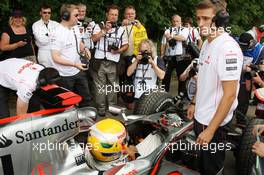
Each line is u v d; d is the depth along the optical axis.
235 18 12.99
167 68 7.32
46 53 5.29
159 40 10.62
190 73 4.57
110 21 6.19
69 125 3.13
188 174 3.59
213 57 2.97
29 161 2.94
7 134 2.83
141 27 6.61
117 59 6.28
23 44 5.84
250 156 4.04
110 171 3.14
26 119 2.94
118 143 3.18
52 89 3.15
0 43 5.91
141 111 4.88
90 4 8.30
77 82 5.41
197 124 3.21
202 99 3.14
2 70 3.57
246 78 5.25
